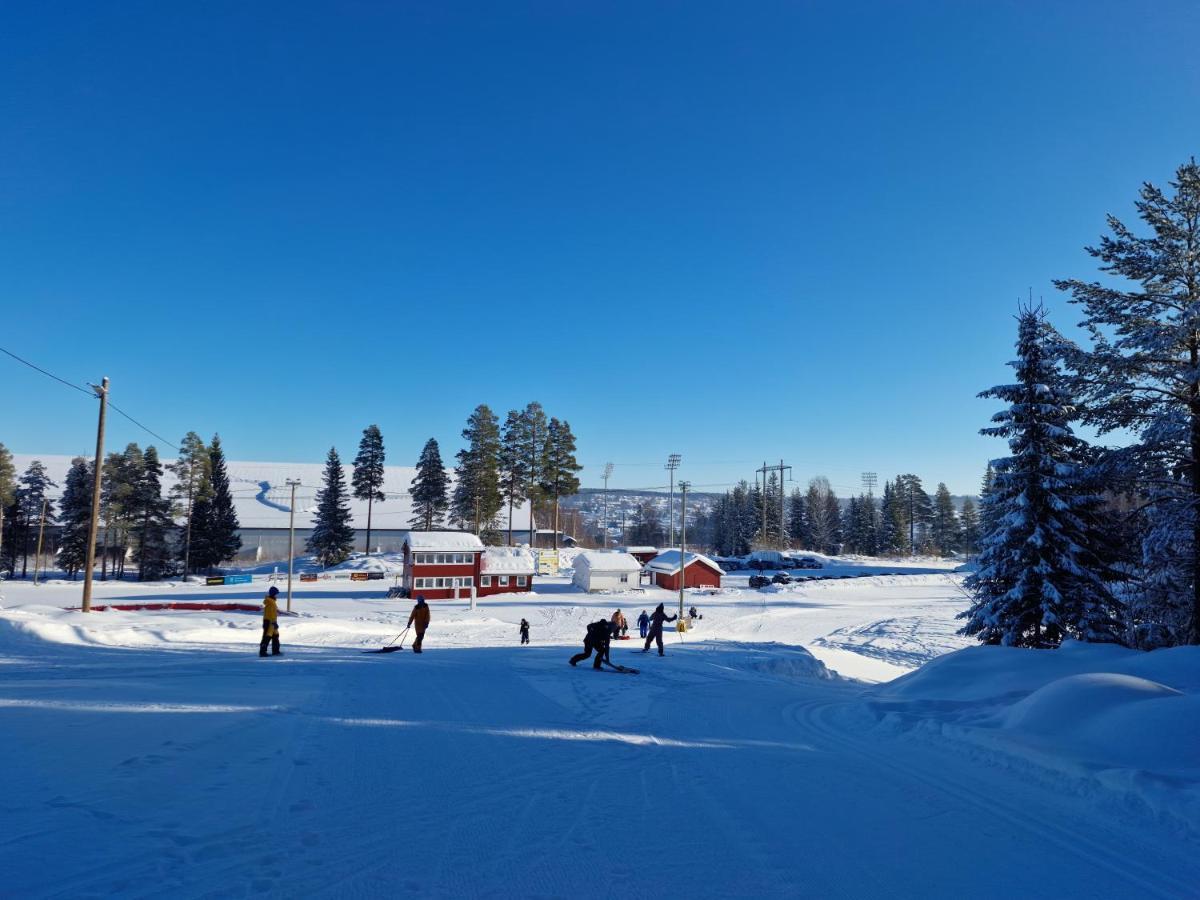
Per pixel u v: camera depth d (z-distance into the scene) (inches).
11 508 3238.2
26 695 435.8
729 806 283.6
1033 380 904.3
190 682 518.0
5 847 203.8
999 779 327.6
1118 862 232.4
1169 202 825.5
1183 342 804.0
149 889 185.2
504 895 195.9
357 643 1013.8
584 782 310.0
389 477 4227.4
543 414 3528.5
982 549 932.0
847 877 217.6
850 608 2322.8
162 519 2974.9
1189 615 810.8
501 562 2559.1
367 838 233.0
